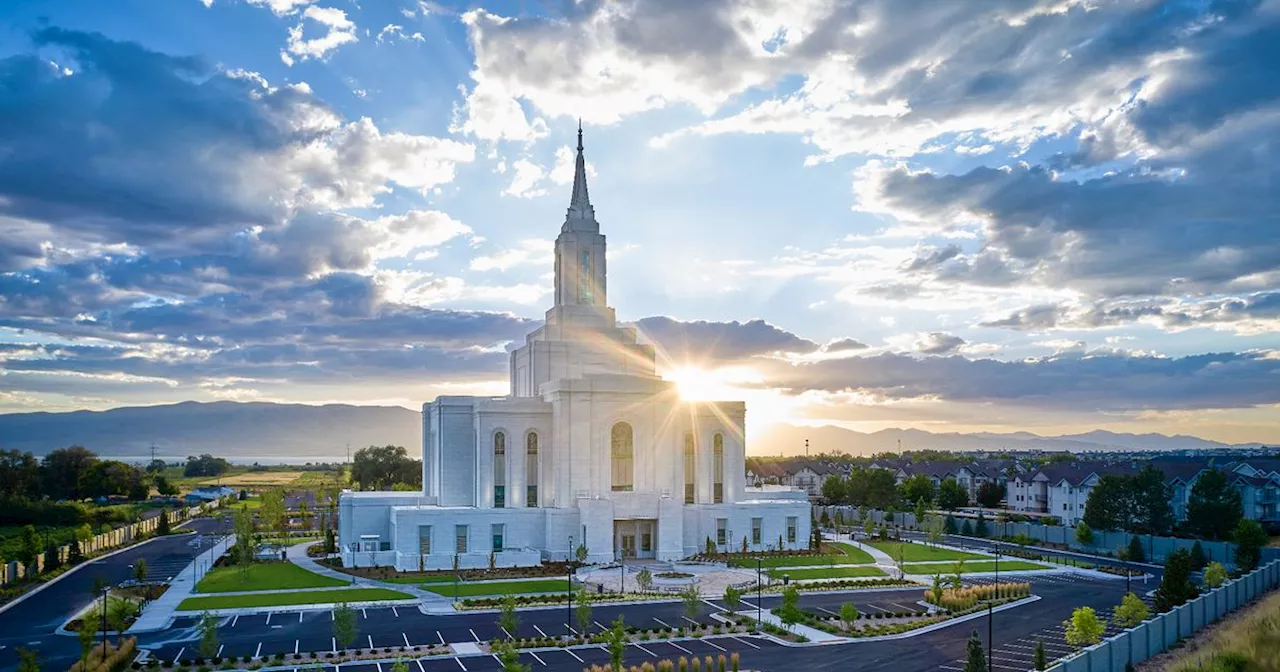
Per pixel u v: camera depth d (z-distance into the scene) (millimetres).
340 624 73938
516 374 158125
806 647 79062
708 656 74625
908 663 73438
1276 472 182625
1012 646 79188
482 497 134125
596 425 135750
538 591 105000
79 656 75750
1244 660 66812
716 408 145375
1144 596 103812
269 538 162875
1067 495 194625
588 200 154875
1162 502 145625
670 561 130250
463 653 75812
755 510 140750
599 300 151250
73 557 132750
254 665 72188
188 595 103375
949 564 128500
